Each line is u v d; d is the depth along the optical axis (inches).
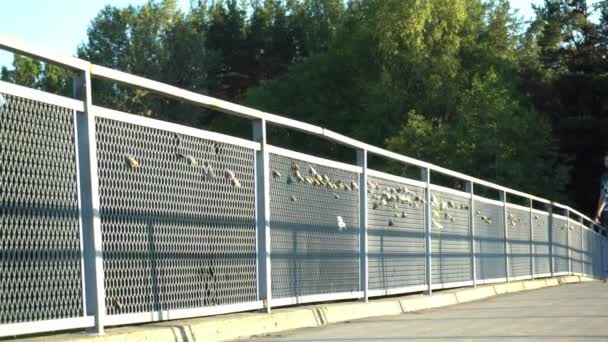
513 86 2082.9
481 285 597.0
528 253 732.0
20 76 2655.0
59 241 222.5
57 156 222.7
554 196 1798.7
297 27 3102.9
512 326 325.7
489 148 1796.3
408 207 465.4
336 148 2292.1
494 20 2351.1
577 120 2054.6
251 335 298.2
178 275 272.1
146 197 257.0
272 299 325.4
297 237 346.9
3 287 204.2
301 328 328.5
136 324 260.5
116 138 244.5
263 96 2436.0
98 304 233.1
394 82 2070.6
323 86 2361.0
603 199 665.6
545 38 2379.4
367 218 409.7
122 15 2822.3
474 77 1962.4
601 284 740.0
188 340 263.9
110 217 241.1
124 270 246.4
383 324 344.8
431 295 472.1
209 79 2869.1
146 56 2755.9
